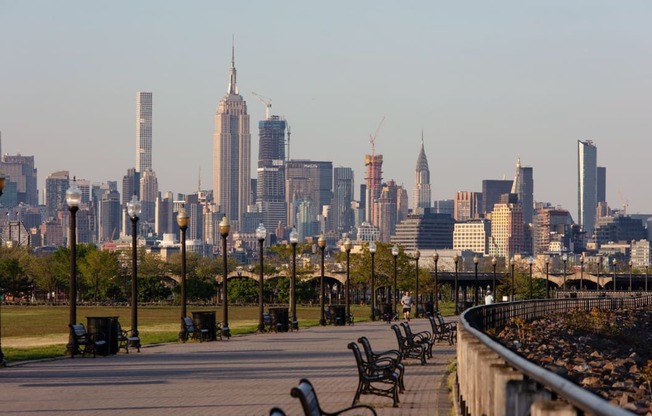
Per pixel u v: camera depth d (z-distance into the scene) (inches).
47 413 1320.1
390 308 5039.4
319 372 1973.4
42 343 3344.0
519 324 3838.6
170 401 1456.7
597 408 427.2
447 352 2640.3
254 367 2105.1
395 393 1396.4
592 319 5196.9
